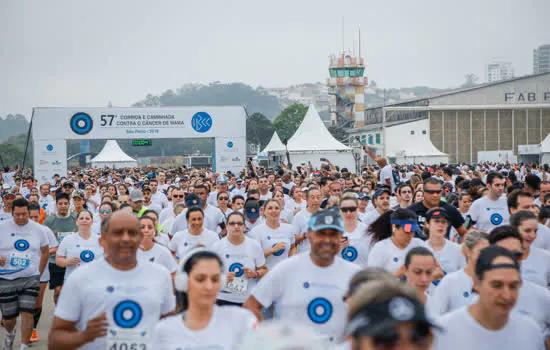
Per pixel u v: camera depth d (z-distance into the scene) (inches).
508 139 2800.2
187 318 140.8
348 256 282.0
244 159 1251.8
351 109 4207.7
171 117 1227.9
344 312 167.9
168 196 569.3
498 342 135.4
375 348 74.7
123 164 2822.3
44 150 1199.6
